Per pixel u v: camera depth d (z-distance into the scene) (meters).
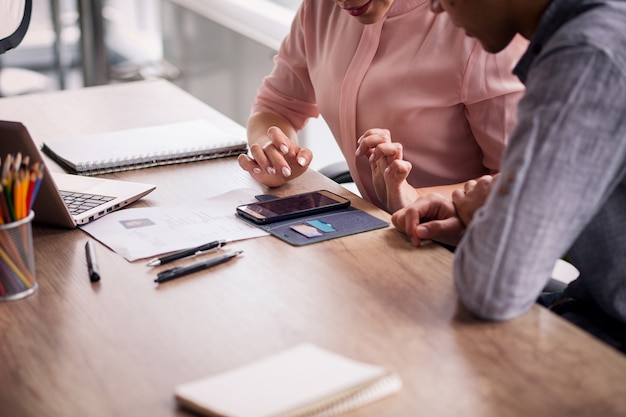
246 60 3.23
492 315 1.04
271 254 1.24
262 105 1.91
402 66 1.62
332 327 1.04
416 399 0.90
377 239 1.29
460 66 1.56
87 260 1.22
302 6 1.81
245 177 1.59
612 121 0.97
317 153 3.04
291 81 1.89
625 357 0.98
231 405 0.86
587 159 0.98
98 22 3.89
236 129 1.87
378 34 1.65
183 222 1.36
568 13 1.03
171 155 1.66
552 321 1.06
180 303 1.11
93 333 1.04
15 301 1.12
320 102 1.80
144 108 2.00
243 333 1.03
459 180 1.70
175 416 0.88
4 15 1.43
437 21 1.59
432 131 1.64
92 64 4.00
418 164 1.68
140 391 0.92
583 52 0.96
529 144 0.98
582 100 0.96
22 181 1.08
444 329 1.04
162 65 4.03
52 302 1.12
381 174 1.47
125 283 1.16
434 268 1.19
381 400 0.90
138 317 1.07
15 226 1.10
